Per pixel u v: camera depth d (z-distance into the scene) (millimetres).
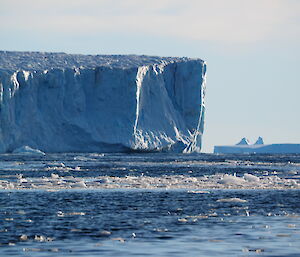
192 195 85062
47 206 69938
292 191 93125
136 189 94500
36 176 128750
